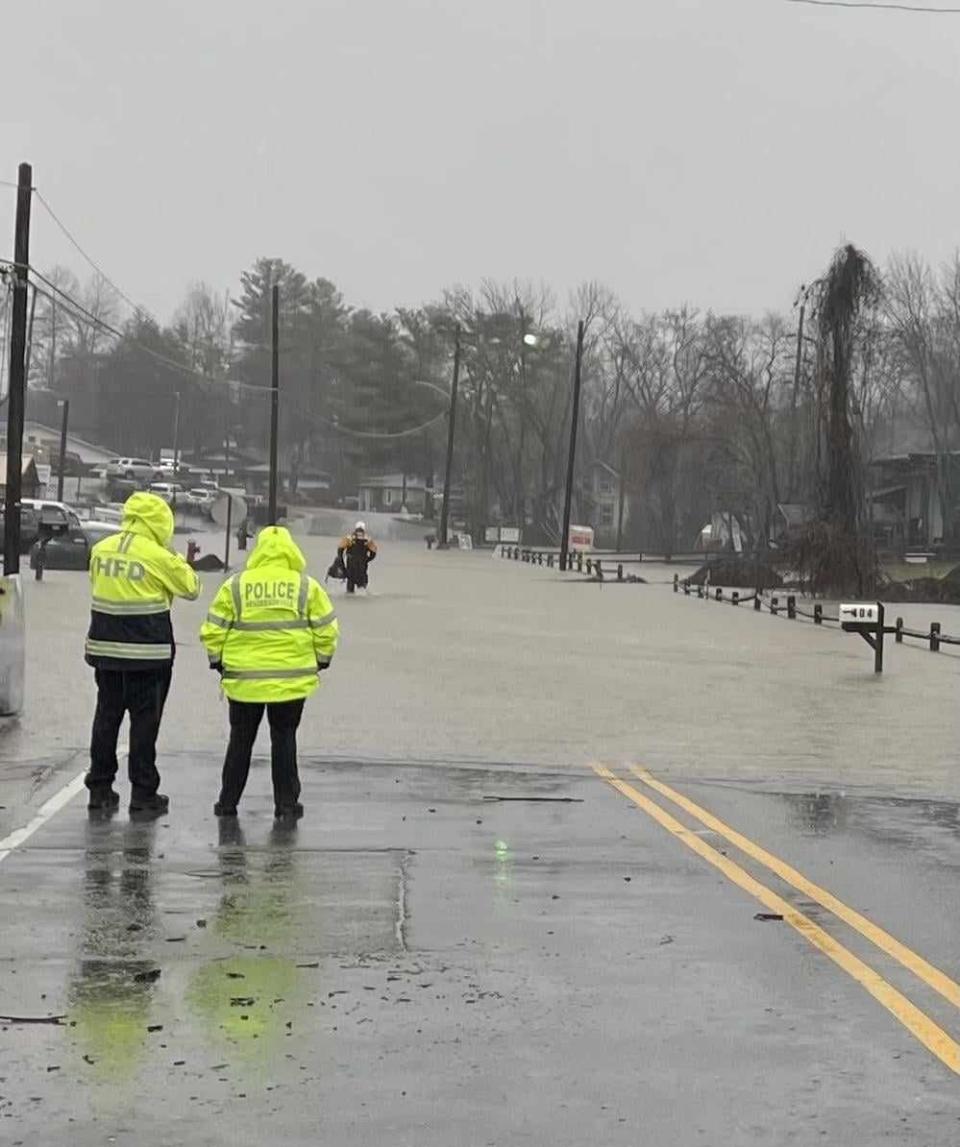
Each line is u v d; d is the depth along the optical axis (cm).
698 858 1675
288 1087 952
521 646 4744
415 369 19562
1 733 2517
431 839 1745
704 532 17938
